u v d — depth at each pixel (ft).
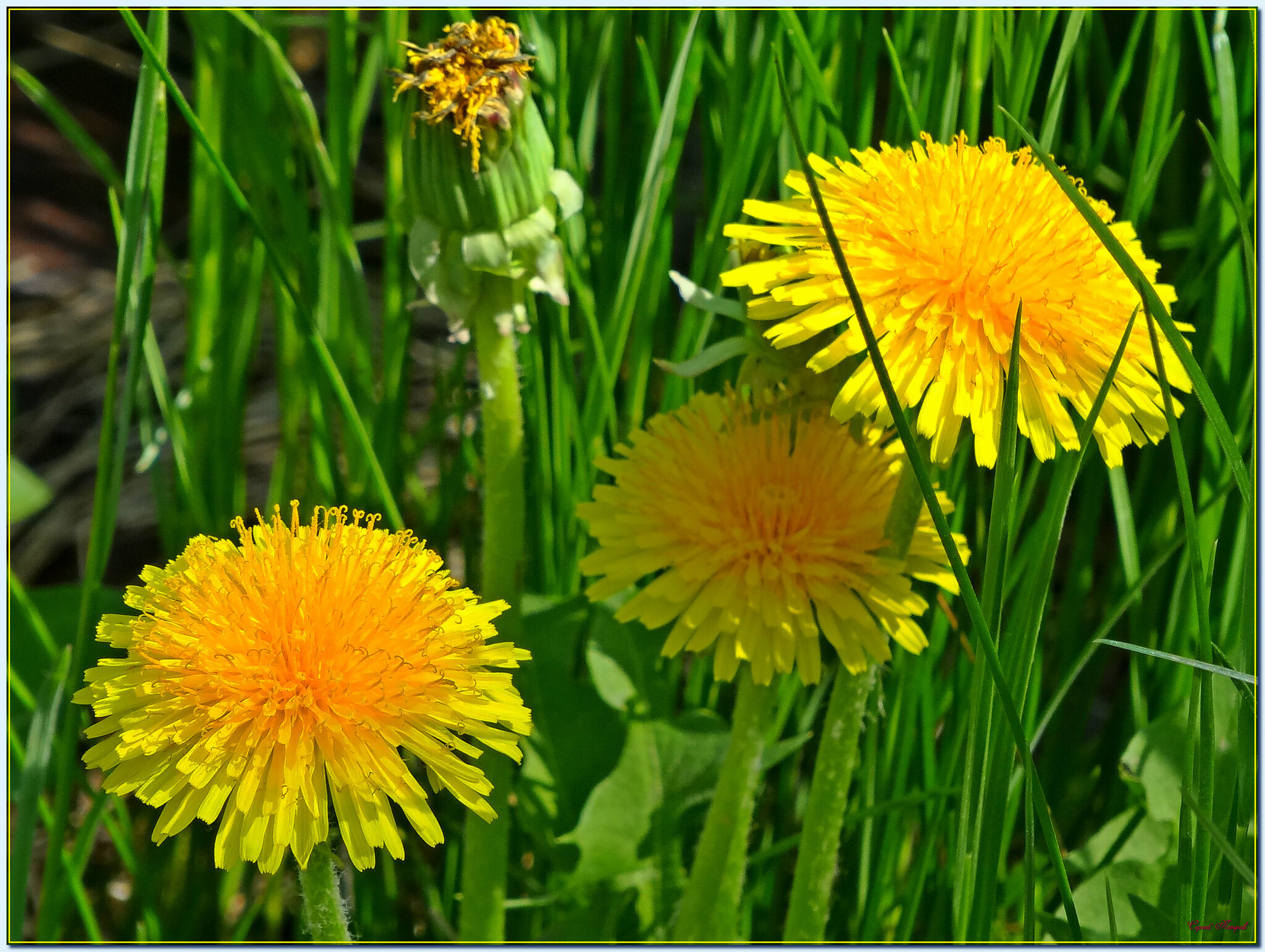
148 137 1.30
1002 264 1.23
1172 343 1.19
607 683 1.40
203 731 1.19
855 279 1.23
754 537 1.28
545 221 1.25
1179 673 1.42
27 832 1.24
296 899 1.45
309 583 1.21
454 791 1.20
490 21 1.24
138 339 1.33
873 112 1.42
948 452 1.22
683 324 1.41
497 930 1.33
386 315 1.47
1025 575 1.40
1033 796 1.21
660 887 1.39
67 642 1.40
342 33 1.45
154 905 1.42
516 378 1.30
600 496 1.32
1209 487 1.41
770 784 1.48
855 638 1.28
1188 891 1.24
